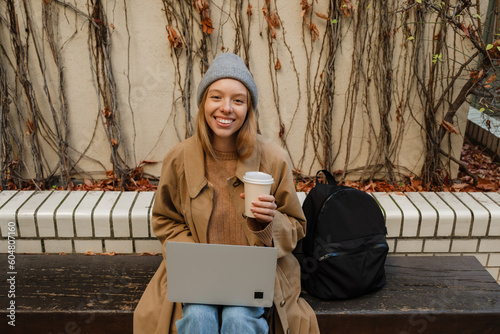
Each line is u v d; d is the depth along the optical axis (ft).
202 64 8.93
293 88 9.14
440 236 8.14
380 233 6.70
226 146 6.11
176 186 6.32
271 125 9.41
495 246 8.22
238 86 5.57
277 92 9.15
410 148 9.58
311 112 9.29
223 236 6.18
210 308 5.50
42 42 8.67
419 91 9.12
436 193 8.82
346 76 9.11
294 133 9.46
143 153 9.50
